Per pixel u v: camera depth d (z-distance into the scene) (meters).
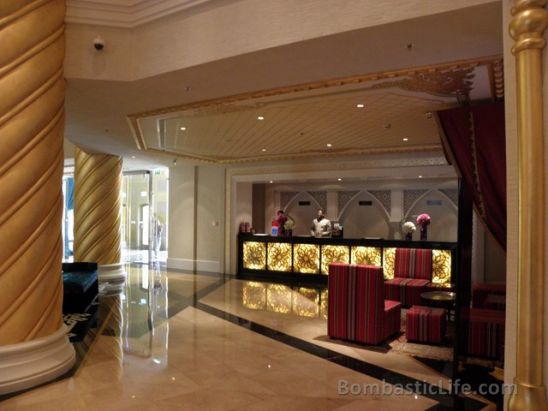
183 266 12.77
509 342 2.00
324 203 12.47
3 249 3.76
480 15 3.24
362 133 7.49
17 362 3.91
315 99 5.39
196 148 9.41
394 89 4.98
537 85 1.81
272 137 8.00
